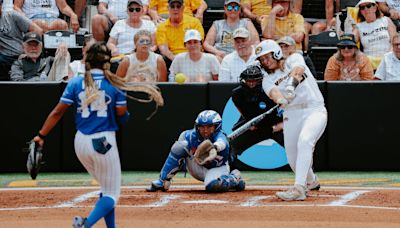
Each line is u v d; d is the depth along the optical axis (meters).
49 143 41.34
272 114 39.34
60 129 41.28
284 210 27.28
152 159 41.38
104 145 21.20
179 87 41.03
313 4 53.94
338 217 25.72
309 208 27.77
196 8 50.94
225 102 40.78
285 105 30.61
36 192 33.41
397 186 35.28
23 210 27.98
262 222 24.77
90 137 21.28
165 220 25.39
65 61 43.91
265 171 41.00
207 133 32.03
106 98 21.39
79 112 21.52
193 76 43.56
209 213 26.80
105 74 21.55
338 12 51.88
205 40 47.69
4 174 41.25
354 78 43.59
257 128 40.34
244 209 27.64
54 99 41.28
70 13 50.47
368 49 47.78
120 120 21.89
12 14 46.59
